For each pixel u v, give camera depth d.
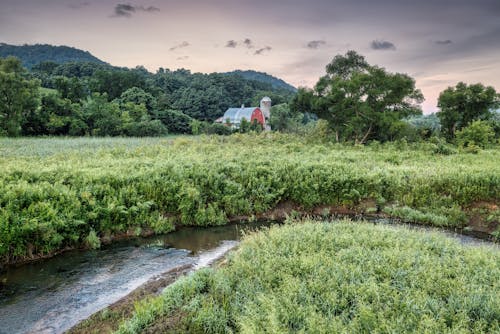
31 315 6.55
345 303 5.16
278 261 6.83
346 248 7.62
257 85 145.38
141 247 10.48
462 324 4.54
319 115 36.78
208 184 13.85
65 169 13.20
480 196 13.51
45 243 9.66
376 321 4.68
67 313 6.62
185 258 9.57
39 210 9.92
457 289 5.53
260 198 14.11
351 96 34.41
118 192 12.13
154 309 5.88
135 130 55.19
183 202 12.80
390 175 15.24
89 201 10.95
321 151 26.20
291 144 28.70
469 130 34.66
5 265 8.95
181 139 31.03
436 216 12.77
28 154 23.56
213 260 9.33
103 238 10.98
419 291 5.38
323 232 8.69
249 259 7.36
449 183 14.09
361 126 34.75
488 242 11.01
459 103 42.06
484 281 5.93
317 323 4.59
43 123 50.97
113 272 8.60
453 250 7.64
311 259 6.72
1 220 8.98
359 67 39.84
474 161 21.78
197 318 5.48
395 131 34.38
